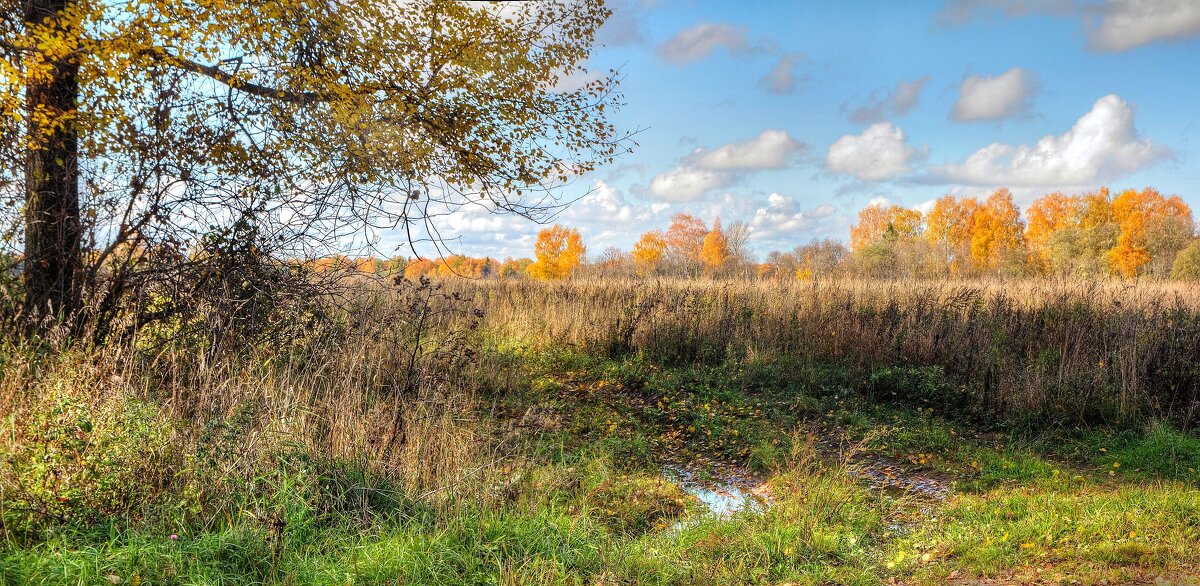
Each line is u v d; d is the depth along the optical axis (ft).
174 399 16.75
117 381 16.90
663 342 39.93
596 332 40.81
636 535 17.13
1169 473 20.93
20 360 18.06
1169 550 14.76
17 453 14.55
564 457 22.44
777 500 19.39
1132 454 22.54
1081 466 22.52
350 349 24.31
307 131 26.66
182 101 23.59
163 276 22.99
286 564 12.67
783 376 33.81
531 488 18.58
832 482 20.21
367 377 22.29
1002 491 20.15
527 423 24.77
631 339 40.42
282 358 22.18
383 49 32.48
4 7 23.52
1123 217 223.30
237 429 15.51
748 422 27.63
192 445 15.19
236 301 22.43
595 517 17.58
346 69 31.24
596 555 14.43
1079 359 30.07
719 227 220.64
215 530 13.88
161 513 13.74
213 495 14.40
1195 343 27.99
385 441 17.87
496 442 22.38
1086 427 25.68
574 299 47.37
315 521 14.40
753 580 14.15
